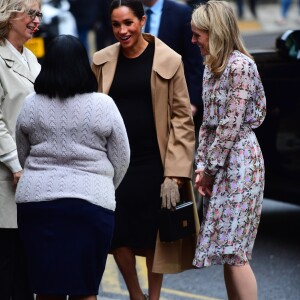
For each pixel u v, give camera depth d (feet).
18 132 42.06
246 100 46.21
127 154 42.11
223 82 46.75
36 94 41.47
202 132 48.42
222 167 46.98
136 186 49.70
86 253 40.86
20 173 46.93
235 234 46.83
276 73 67.36
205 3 47.70
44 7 121.08
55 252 40.73
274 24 203.82
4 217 47.65
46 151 41.01
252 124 47.34
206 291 59.31
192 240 50.47
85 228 40.65
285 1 202.59
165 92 49.52
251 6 213.66
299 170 66.85
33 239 41.11
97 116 40.91
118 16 48.98
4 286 48.78
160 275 51.37
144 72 49.62
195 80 66.13
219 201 47.03
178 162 49.16
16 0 47.01
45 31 108.06
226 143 46.39
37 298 43.09
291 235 72.54
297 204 67.92
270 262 65.51
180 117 49.85
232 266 47.44
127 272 50.96
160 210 48.88
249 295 47.39
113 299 57.31
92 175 41.01
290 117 66.85
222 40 46.55
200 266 47.52
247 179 46.80
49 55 41.09
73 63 40.93
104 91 49.67
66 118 40.75
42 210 40.63
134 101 49.67
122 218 49.96
